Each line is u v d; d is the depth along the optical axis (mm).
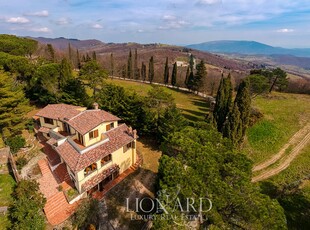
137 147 43906
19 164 33812
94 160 30422
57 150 32906
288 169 39000
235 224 17797
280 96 70688
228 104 46625
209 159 20375
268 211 17062
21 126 39156
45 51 96188
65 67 54969
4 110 35750
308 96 72938
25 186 27500
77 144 33125
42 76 52094
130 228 27156
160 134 42531
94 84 55219
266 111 57844
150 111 45688
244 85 45625
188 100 79688
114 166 33906
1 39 65562
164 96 46156
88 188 29609
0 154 34875
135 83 102125
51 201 28906
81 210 27469
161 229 15594
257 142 46438
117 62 146500
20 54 63844
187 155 21094
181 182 18422
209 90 97250
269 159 41906
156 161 39625
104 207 29594
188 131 26312
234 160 21578
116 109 47906
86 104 51344
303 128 50531
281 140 46844
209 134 25688
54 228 25984
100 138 34719
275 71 75562
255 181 36781
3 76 36938
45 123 40781
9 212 26922
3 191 29766
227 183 19172
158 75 122188
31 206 25922
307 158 41188
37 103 58000
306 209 30312
